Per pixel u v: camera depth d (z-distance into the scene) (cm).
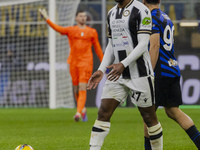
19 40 5506
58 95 5409
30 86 5394
